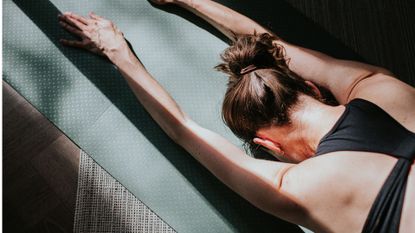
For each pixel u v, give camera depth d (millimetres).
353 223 877
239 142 1303
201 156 1175
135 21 1390
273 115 1005
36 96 1312
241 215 1251
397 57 1435
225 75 1352
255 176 1067
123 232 1252
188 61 1363
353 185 871
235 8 1432
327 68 1167
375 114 922
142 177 1269
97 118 1303
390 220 822
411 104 943
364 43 1442
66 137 1318
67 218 1265
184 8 1400
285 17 1438
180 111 1234
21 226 1262
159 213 1243
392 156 853
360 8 1480
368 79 1074
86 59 1339
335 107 990
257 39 1082
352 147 893
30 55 1336
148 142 1291
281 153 1096
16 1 1376
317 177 926
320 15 1458
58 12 1378
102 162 1276
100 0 1398
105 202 1271
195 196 1260
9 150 1311
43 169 1301
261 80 1004
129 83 1283
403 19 1481
